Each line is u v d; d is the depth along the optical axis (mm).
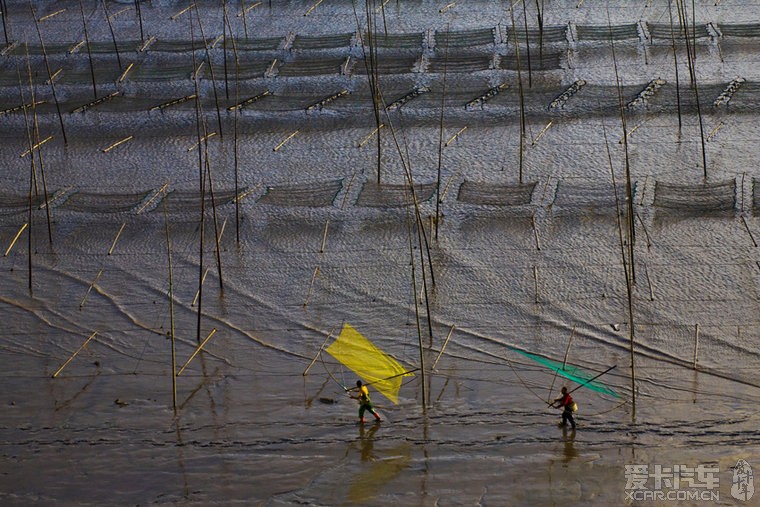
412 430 32250
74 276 42781
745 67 61062
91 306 40594
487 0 74562
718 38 64812
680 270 40406
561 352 36062
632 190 46531
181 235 45375
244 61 66438
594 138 52969
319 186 48656
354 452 31328
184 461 31297
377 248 43562
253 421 33188
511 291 39938
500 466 30297
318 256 43250
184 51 67625
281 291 40938
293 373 35750
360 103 58344
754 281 39375
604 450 30734
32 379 36062
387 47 66000
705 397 33031
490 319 38281
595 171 49438
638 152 51125
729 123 53531
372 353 36531
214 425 33062
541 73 62000
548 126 54531
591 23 69000
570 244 42812
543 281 40375
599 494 28844
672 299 38594
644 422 32000
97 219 47125
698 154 50531
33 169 48250
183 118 58406
